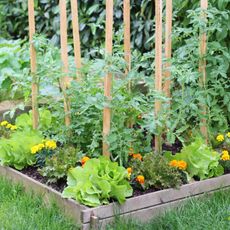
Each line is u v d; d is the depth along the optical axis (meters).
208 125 4.90
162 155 4.65
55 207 4.20
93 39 7.41
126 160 4.52
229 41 5.22
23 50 6.79
